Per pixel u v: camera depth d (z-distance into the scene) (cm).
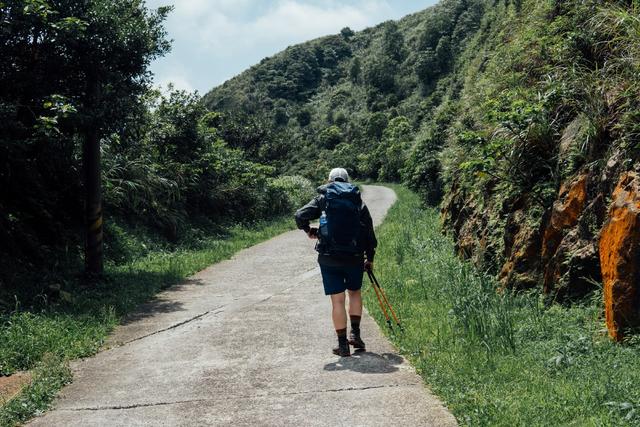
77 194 1048
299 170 8088
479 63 1377
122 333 604
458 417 347
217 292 819
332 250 480
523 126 637
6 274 752
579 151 561
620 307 420
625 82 539
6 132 745
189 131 1619
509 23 1213
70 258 931
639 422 302
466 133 728
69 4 808
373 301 677
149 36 883
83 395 419
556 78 664
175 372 463
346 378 428
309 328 585
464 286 631
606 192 495
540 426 315
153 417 372
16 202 898
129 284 851
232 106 14062
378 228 1541
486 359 434
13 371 487
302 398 393
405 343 496
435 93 7675
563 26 773
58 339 554
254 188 2072
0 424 362
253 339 553
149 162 1400
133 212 1280
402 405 373
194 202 1653
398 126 6750
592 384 361
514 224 654
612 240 437
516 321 518
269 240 1560
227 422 359
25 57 793
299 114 12962
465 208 970
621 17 589
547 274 552
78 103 834
